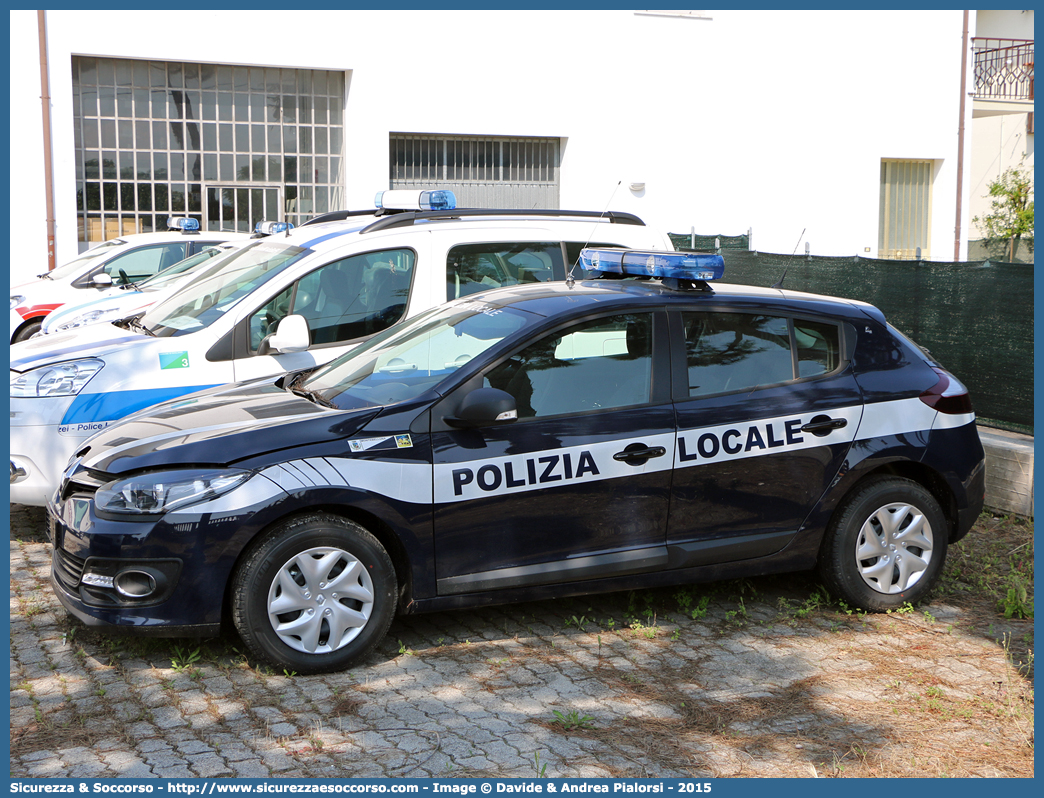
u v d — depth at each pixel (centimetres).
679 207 1966
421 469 431
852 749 370
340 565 429
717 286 519
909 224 2141
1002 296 743
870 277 910
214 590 408
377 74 1739
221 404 478
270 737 372
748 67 1967
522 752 364
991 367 754
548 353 459
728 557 480
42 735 371
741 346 489
